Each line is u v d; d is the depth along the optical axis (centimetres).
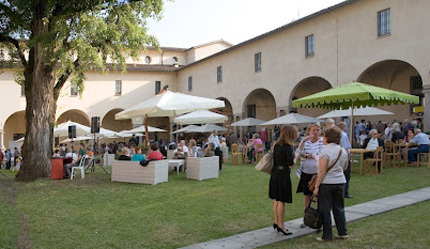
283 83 2436
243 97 2823
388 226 572
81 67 1412
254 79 2708
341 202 525
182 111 1293
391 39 1791
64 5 1169
